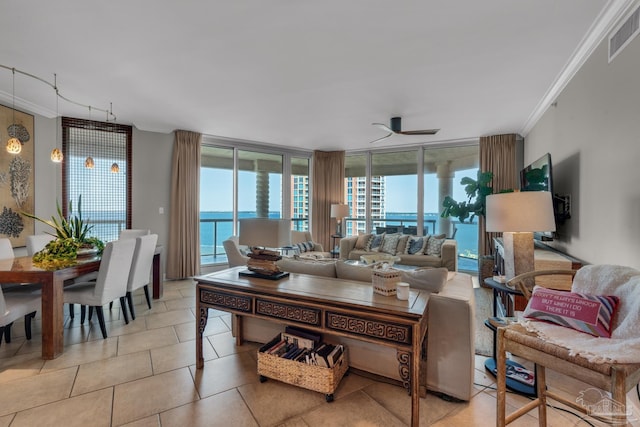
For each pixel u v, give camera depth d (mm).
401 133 4090
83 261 2891
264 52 2488
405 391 2018
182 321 3230
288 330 2326
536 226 2137
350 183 6938
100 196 4586
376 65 2695
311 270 2480
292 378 2014
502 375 1561
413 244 5379
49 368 2281
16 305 2521
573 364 1313
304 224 6969
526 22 2068
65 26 2137
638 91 1877
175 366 2318
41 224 4066
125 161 4750
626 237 2023
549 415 1786
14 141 2809
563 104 3113
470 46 2379
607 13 1992
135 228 4812
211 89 3252
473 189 4980
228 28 2156
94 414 1779
